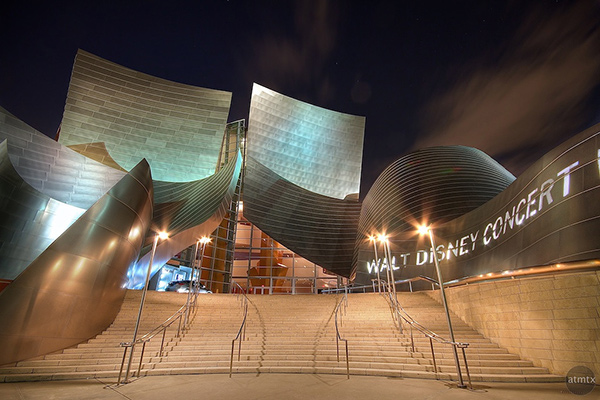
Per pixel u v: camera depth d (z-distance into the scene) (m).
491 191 26.52
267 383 7.12
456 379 7.68
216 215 24.11
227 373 8.45
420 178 28.80
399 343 10.19
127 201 11.68
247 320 13.33
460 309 12.19
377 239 28.05
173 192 23.14
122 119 29.53
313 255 32.47
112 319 11.89
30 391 6.46
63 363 8.61
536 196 15.14
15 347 8.23
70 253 9.70
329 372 8.42
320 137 44.91
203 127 31.58
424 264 23.42
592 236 11.38
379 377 7.88
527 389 6.69
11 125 14.55
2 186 11.48
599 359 7.29
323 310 14.70
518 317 9.16
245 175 34.03
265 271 32.97
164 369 8.43
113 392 6.37
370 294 16.69
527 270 9.02
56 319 9.19
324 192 41.75
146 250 19.77
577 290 7.89
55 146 15.62
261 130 41.06
